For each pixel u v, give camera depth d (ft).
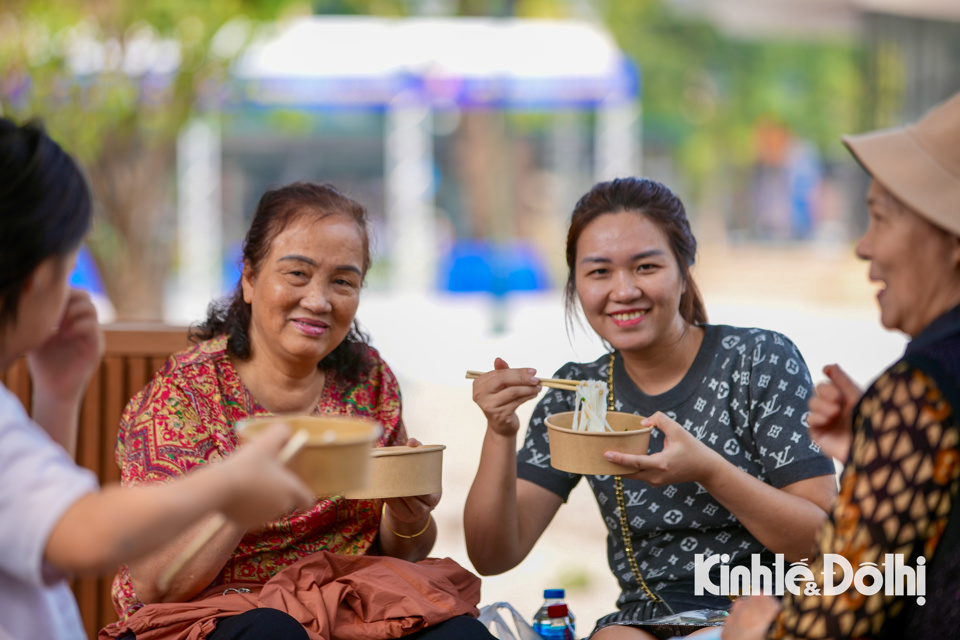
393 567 7.44
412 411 21.31
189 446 7.46
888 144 5.24
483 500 7.97
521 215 57.67
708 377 8.12
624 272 7.84
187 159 47.21
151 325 10.11
